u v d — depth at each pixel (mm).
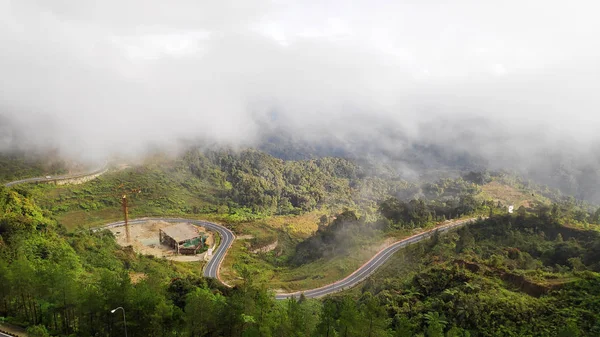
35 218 122188
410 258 138125
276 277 156375
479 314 75938
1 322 69125
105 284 64750
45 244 104625
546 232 145000
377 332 60406
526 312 73750
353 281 139625
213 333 67438
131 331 63406
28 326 68000
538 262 113375
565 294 77625
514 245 131625
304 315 72062
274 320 67750
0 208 116188
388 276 129750
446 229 175750
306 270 160625
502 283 89750
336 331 63625
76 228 170375
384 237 171875
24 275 68562
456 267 98438
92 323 65312
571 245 122500
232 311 66562
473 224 157875
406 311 84188
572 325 63938
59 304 67312
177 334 65688
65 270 70500
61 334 67375
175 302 81438
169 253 176125
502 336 70375
